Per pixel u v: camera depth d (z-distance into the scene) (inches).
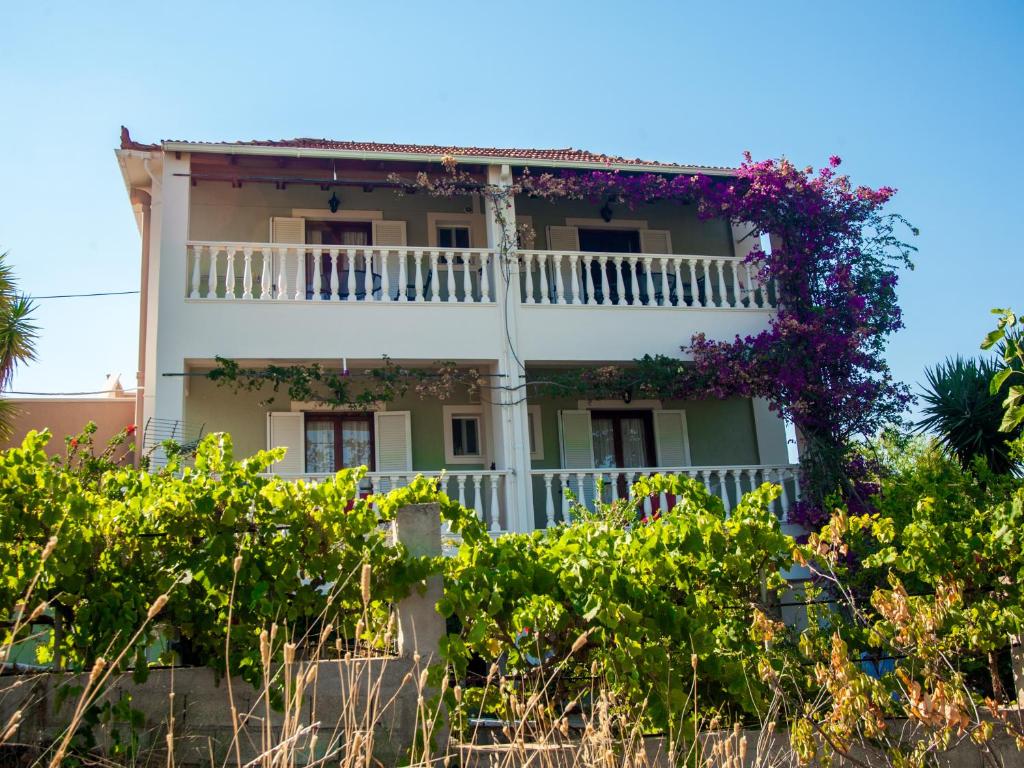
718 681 227.3
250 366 513.3
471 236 609.3
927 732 217.6
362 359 506.0
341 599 204.1
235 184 578.9
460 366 549.6
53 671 191.2
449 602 203.9
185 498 199.6
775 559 236.1
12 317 491.8
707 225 646.5
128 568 197.6
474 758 197.5
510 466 501.0
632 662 206.5
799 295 542.9
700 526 225.1
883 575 293.4
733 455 613.9
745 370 517.3
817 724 201.9
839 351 515.8
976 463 325.1
